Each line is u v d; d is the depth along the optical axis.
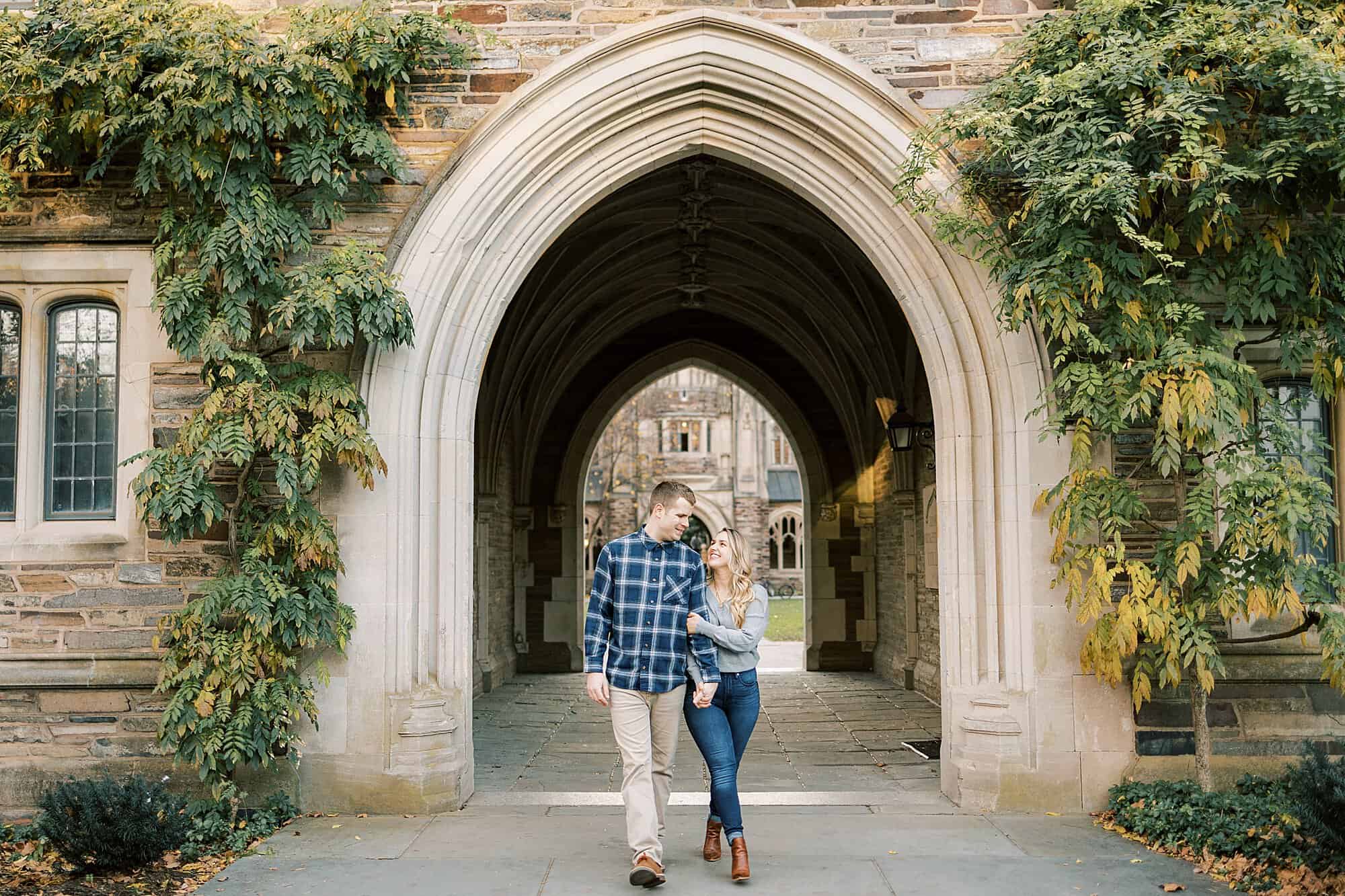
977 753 5.68
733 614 4.50
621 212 10.43
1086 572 5.69
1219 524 5.96
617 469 37.28
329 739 5.59
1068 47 5.43
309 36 5.55
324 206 5.53
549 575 14.28
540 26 5.94
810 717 9.49
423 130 5.87
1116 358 5.46
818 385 14.39
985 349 5.82
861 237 6.05
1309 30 5.31
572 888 4.29
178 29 5.32
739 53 5.89
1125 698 5.66
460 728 5.81
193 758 5.23
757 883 4.34
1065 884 4.34
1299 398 6.10
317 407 5.32
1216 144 5.18
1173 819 5.02
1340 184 5.17
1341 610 5.55
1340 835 4.10
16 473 5.86
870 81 5.84
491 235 5.85
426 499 5.74
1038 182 5.09
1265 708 5.74
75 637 5.70
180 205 5.71
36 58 5.26
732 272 12.77
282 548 5.54
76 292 5.88
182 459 5.23
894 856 4.74
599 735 8.50
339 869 4.57
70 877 4.52
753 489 39.06
